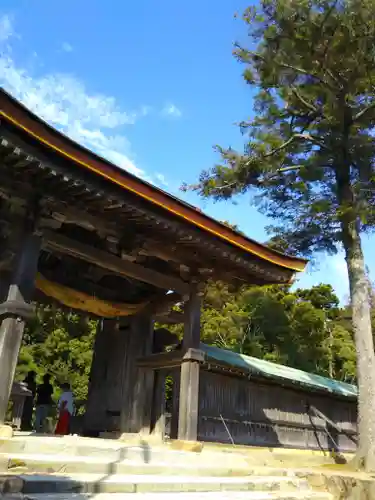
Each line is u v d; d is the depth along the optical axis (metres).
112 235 9.61
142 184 8.34
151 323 12.08
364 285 14.65
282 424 14.82
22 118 6.59
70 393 13.54
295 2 13.52
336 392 16.83
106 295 11.68
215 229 9.71
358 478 10.24
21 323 7.57
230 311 34.09
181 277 11.41
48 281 10.47
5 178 7.72
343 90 14.70
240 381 13.73
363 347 13.95
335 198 16.22
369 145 15.13
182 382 10.54
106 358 12.33
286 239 17.02
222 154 16.33
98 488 5.33
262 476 8.21
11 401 19.09
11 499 4.45
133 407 11.07
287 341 31.80
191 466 7.34
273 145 15.48
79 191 8.04
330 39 13.57
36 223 8.16
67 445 6.88
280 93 15.52
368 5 12.74
